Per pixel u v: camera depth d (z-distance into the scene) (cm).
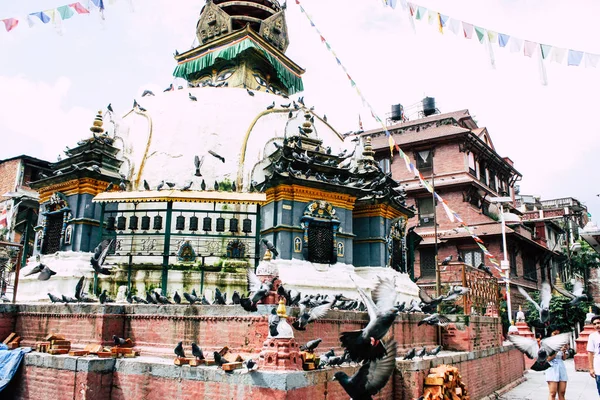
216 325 1155
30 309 1416
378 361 641
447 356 1491
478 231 3662
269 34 2855
